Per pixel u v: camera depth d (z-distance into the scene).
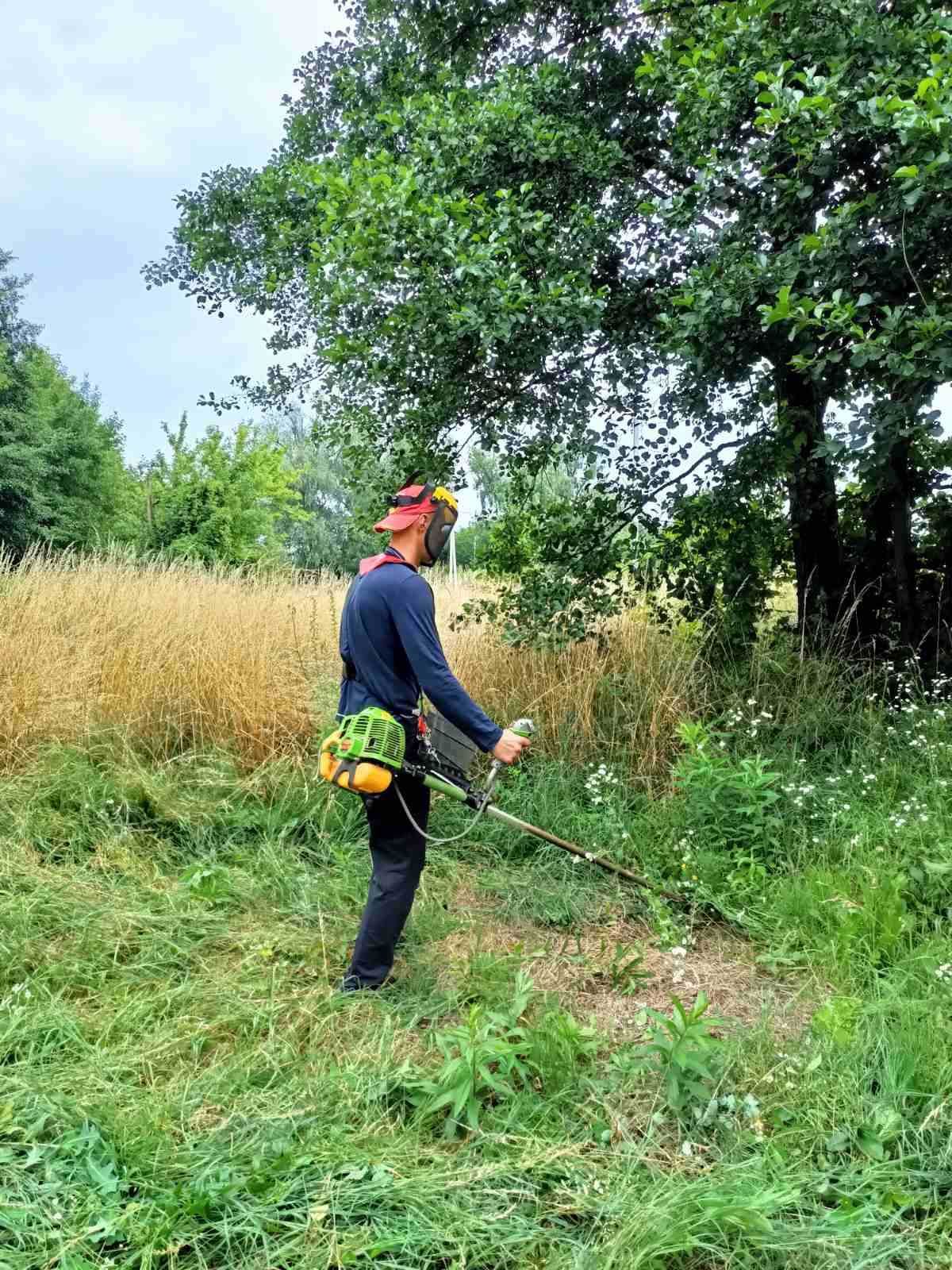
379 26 6.54
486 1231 1.94
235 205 6.46
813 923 3.42
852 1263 1.86
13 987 2.90
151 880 3.83
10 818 4.23
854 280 4.26
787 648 5.68
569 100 5.58
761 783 4.12
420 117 5.00
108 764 4.79
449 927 3.59
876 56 4.29
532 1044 2.56
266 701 5.30
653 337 5.35
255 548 21.70
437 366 5.14
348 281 4.51
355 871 4.05
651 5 5.79
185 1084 2.44
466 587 8.23
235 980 3.03
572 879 4.07
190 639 5.91
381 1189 2.02
